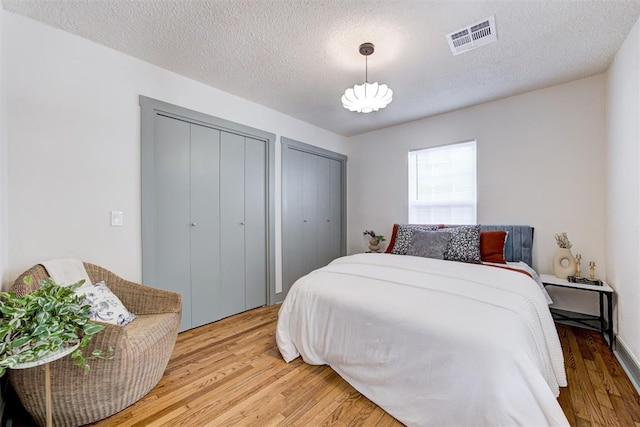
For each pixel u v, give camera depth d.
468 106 3.19
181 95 2.47
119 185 2.11
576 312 2.60
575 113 2.61
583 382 1.69
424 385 1.32
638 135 1.71
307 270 3.80
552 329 1.56
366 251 4.25
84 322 1.19
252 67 2.34
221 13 1.70
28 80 1.74
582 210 2.59
